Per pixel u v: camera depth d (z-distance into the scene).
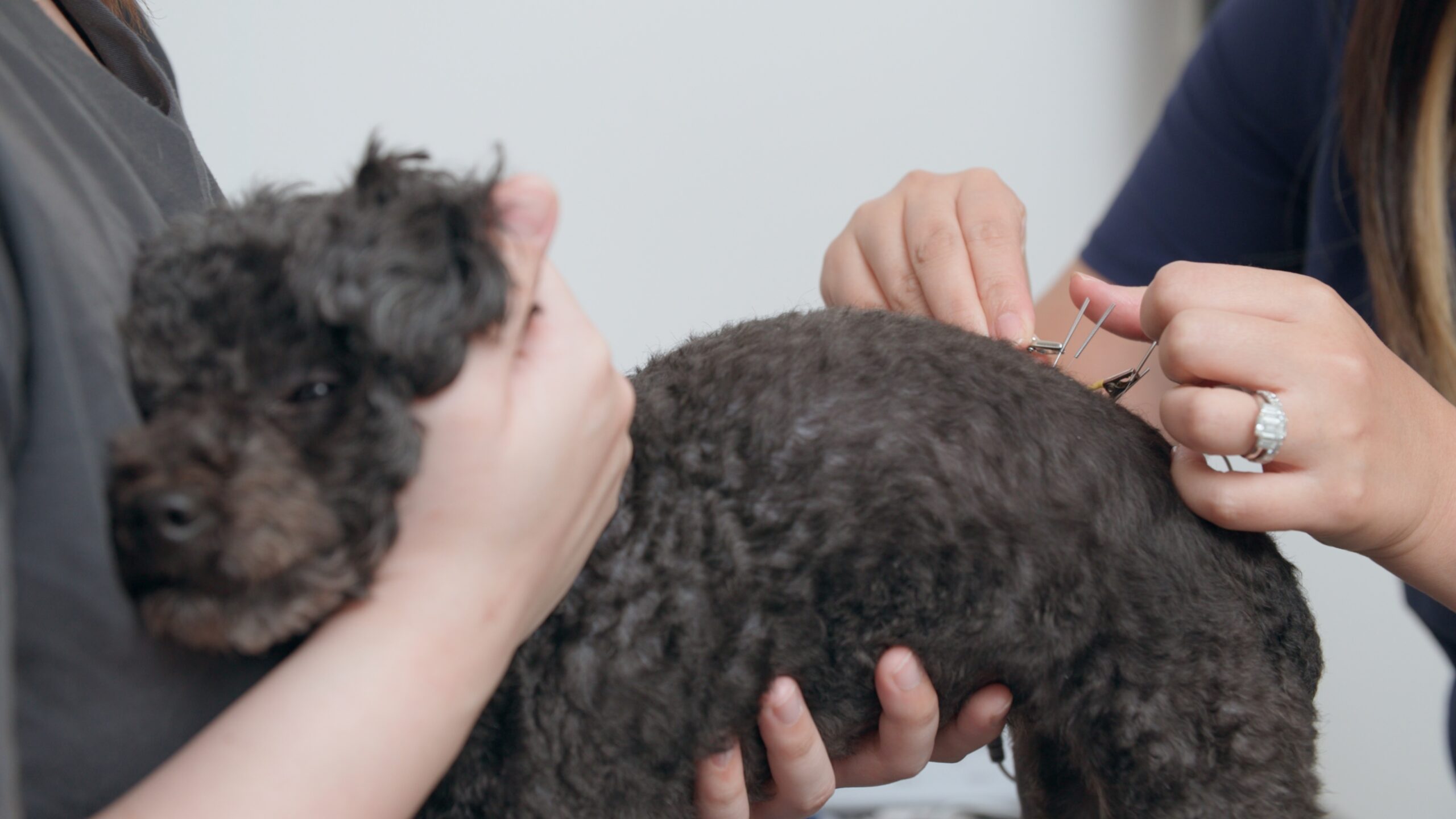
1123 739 1.26
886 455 1.25
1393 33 1.67
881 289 1.88
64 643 0.82
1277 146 2.18
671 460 1.27
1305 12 2.01
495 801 1.20
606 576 1.24
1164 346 1.26
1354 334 1.25
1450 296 1.71
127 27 1.23
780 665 1.26
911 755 1.31
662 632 1.23
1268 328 1.21
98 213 0.96
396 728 0.84
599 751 1.23
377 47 2.88
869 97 3.11
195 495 0.88
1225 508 1.23
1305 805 1.26
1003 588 1.25
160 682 0.89
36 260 0.80
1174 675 1.25
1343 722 3.22
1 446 0.75
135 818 0.74
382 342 0.95
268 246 1.04
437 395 0.96
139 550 0.87
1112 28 3.12
